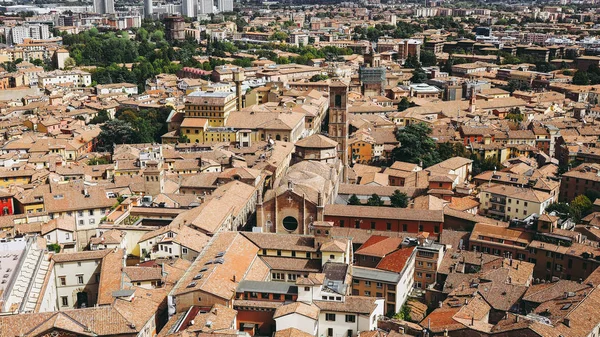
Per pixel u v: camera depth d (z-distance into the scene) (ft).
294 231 635.25
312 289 474.49
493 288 535.60
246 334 425.69
